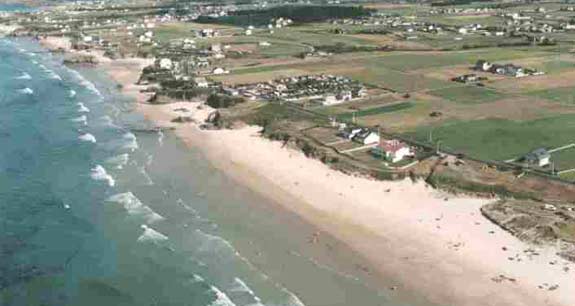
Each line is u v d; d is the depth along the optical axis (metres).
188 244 101.94
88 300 87.06
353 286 88.94
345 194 120.94
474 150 140.12
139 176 132.75
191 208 116.19
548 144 144.12
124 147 152.00
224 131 164.50
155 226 108.69
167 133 164.00
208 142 155.38
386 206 114.94
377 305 84.38
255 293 87.50
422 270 92.50
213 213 113.88
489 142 146.12
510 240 100.12
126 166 138.75
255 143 153.62
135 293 88.44
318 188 124.19
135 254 99.06
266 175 132.12
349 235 104.00
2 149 150.38
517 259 94.25
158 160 142.75
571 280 88.38
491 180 122.19
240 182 128.50
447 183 121.88
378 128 157.88
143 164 140.00
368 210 113.50
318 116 171.00
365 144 144.38
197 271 93.56
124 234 105.81
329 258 96.81
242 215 112.81
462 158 134.38
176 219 111.50
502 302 83.94
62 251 100.44
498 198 116.19
